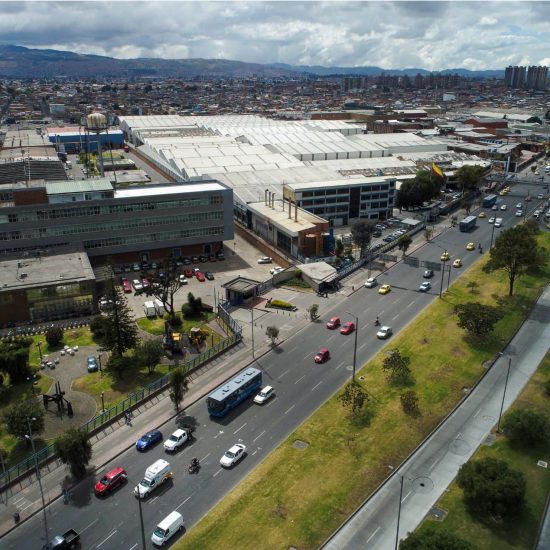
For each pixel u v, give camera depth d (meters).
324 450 83.00
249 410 94.06
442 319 125.75
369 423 89.06
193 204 166.38
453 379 101.50
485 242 184.12
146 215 161.62
